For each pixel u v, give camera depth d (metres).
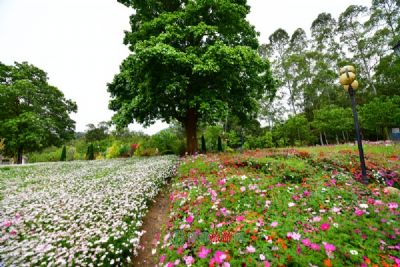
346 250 2.19
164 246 2.91
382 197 3.61
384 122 17.88
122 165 11.27
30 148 24.19
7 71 23.38
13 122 20.48
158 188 6.32
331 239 2.43
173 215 3.81
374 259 2.08
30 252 2.69
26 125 21.61
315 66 35.19
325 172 5.55
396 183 4.99
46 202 4.97
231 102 13.40
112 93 15.31
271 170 5.89
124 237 3.40
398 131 18.66
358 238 2.39
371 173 5.45
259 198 3.80
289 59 35.34
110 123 14.45
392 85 27.84
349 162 6.43
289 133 26.19
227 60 9.77
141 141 21.06
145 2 13.79
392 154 7.49
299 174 5.31
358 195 3.72
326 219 2.88
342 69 5.18
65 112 27.20
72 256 2.70
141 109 12.83
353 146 10.72
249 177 5.07
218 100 10.85
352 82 5.11
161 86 10.66
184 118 15.35
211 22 13.00
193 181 5.53
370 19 31.44
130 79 11.88
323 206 3.29
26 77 23.89
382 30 29.72
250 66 11.40
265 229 2.75
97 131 47.12
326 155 7.68
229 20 12.80
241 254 2.33
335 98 36.28
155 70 10.53
